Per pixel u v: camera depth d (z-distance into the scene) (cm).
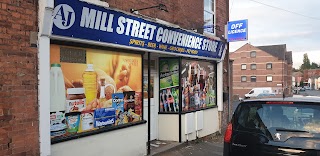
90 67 579
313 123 404
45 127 474
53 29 483
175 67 879
